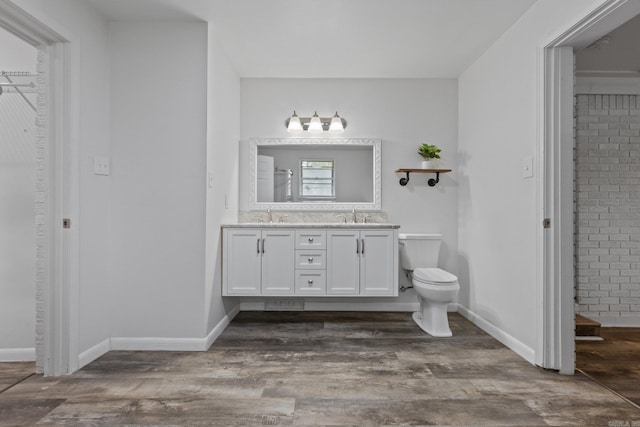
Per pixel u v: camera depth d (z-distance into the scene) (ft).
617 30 8.47
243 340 8.84
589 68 10.63
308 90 11.70
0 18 5.78
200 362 7.47
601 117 11.09
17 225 7.58
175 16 8.00
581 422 5.32
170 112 8.21
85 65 7.33
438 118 11.69
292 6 7.61
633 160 11.04
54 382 6.54
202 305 8.21
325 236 9.96
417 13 7.88
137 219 8.21
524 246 7.84
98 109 7.77
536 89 7.31
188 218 8.23
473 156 10.55
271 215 11.66
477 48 9.59
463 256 11.27
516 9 7.68
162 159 8.20
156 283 8.21
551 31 6.87
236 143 11.23
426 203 11.68
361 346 8.43
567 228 7.07
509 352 8.09
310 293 9.94
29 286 7.61
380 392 6.18
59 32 6.54
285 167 11.84
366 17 8.06
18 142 7.57
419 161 11.70
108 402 5.83
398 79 11.71
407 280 11.51
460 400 5.93
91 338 7.56
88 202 7.45
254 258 9.82
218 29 8.57
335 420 5.34
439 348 8.31
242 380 6.62
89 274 7.49
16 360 7.55
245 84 11.70
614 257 11.03
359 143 11.66
